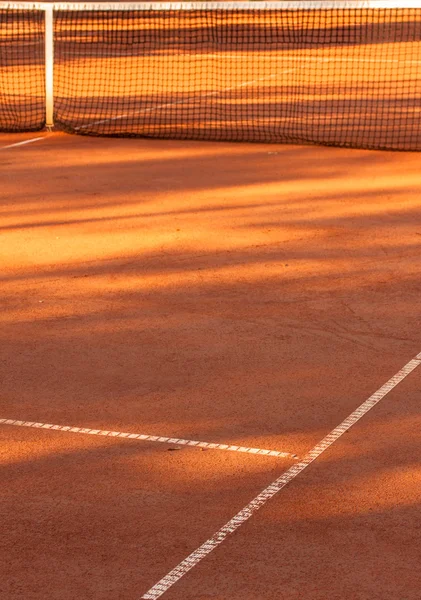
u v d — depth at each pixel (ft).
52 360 36.88
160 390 34.19
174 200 60.39
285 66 124.98
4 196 62.08
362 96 99.81
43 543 25.22
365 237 52.19
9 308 42.50
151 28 171.01
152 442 30.55
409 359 36.47
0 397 33.81
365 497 27.12
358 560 24.22
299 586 23.21
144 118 89.56
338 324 40.09
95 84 111.24
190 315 41.37
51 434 31.19
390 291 43.88
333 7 76.64
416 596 22.77
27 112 93.76
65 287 45.14
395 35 159.12
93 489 27.86
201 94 102.89
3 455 29.89
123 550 24.85
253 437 30.71
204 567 24.07
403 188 62.75
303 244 51.13
